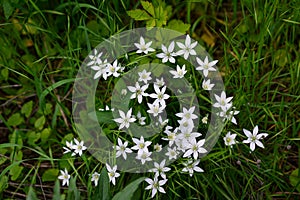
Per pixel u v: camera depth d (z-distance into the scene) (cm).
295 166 71
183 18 83
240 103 67
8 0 71
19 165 74
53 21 79
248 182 63
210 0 81
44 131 74
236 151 67
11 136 75
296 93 73
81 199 60
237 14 83
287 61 76
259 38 72
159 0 73
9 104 81
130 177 68
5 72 78
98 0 72
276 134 66
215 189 65
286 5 74
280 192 67
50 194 72
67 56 72
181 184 63
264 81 75
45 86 74
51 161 69
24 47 80
